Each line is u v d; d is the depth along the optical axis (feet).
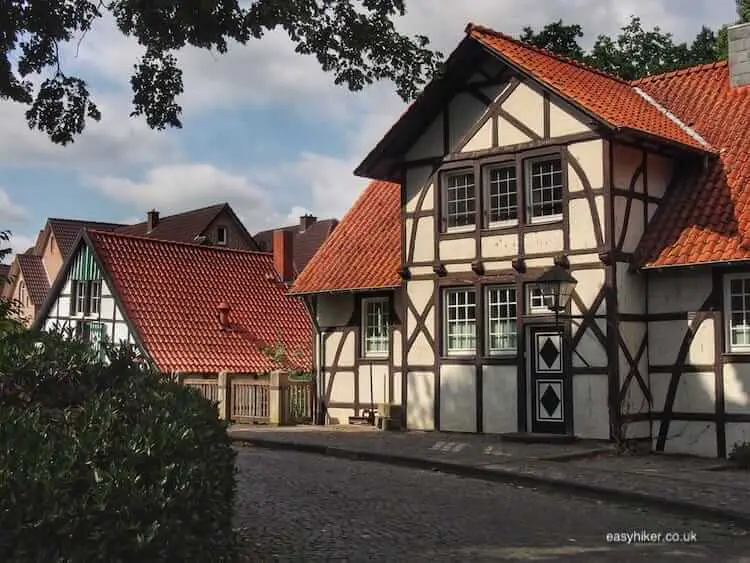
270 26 34.68
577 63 62.39
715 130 57.82
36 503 16.69
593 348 51.44
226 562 22.15
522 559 25.25
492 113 56.90
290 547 26.37
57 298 92.94
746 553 26.53
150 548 17.98
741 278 49.75
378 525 29.58
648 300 53.16
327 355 69.15
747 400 48.91
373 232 69.67
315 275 69.05
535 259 54.34
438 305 59.11
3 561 16.33
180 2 34.01
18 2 34.88
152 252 92.22
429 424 59.26
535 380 54.65
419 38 37.47
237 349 87.30
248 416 68.28
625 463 45.65
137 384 22.90
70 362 22.98
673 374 51.80
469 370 57.36
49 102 37.45
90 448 18.30
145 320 84.12
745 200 51.60
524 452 47.32
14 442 17.58
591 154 52.19
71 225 187.32
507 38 58.75
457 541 27.35
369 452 47.34
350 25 36.42
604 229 51.34
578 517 31.71
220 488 22.04
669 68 96.58
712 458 49.60
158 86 37.55
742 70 60.59
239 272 97.60
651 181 54.44
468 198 58.54
